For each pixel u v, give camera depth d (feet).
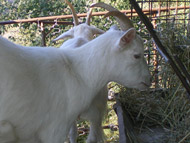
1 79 6.30
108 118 15.14
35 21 15.30
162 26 12.00
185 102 10.02
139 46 7.75
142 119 10.87
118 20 8.19
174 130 9.90
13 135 6.89
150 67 13.69
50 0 27.09
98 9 24.90
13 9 26.91
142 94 11.87
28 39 21.56
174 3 19.74
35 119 6.89
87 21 14.14
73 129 11.76
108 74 7.88
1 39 6.55
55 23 15.60
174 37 11.50
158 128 10.32
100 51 7.73
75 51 8.00
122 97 11.95
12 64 6.45
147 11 15.65
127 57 7.66
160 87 12.75
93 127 11.05
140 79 8.01
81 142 13.60
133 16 16.14
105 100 10.88
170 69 11.03
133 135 9.32
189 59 10.54
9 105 6.46
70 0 27.09
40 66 7.00
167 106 10.64
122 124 8.38
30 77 6.70
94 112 10.55
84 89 7.70
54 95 7.08
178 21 13.35
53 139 7.32
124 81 8.03
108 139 13.41
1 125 6.61
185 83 6.43
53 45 20.94
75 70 7.70
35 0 26.32
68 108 7.42
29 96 6.64
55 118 7.19
